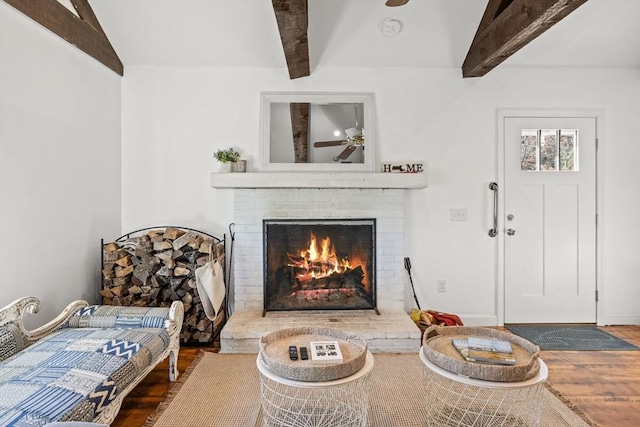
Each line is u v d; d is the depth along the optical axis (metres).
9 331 1.98
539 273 3.53
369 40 3.21
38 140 2.43
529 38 2.59
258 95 3.44
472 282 3.51
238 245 3.33
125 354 1.95
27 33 2.32
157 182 3.43
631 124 3.53
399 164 3.45
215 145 3.44
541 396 1.80
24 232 2.33
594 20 3.02
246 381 2.43
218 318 3.20
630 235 3.53
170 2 2.89
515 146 3.51
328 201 3.35
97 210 3.08
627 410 2.13
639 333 3.31
